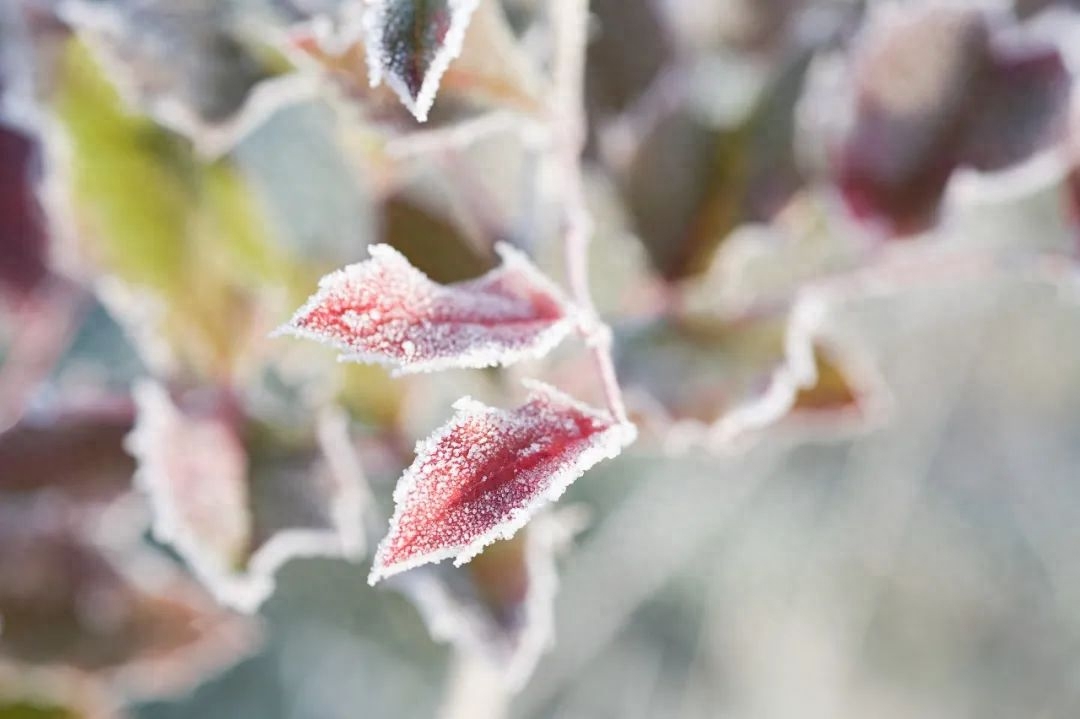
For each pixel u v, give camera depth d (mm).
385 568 291
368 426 368
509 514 293
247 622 404
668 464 976
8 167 380
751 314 367
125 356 728
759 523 1056
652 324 368
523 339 303
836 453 1087
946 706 1129
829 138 375
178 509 354
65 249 378
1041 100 368
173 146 369
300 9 359
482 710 396
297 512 356
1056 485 1166
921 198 372
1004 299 1088
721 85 382
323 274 374
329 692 849
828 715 1086
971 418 1138
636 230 377
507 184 353
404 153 336
